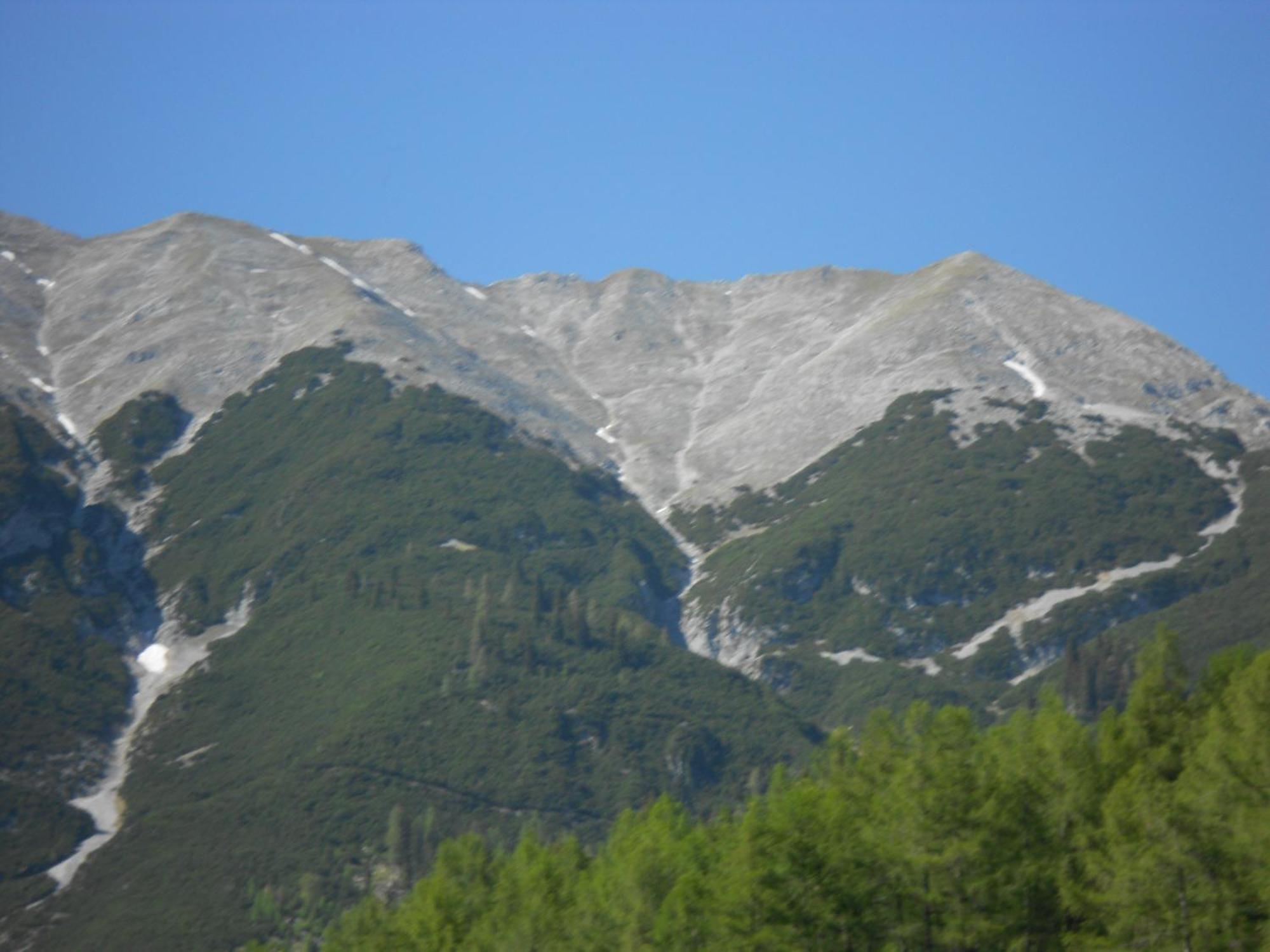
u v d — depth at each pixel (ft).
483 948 280.10
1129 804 225.56
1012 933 218.59
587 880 284.41
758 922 217.36
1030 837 229.86
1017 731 265.34
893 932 218.18
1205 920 205.98
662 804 299.58
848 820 235.20
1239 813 208.74
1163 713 262.88
